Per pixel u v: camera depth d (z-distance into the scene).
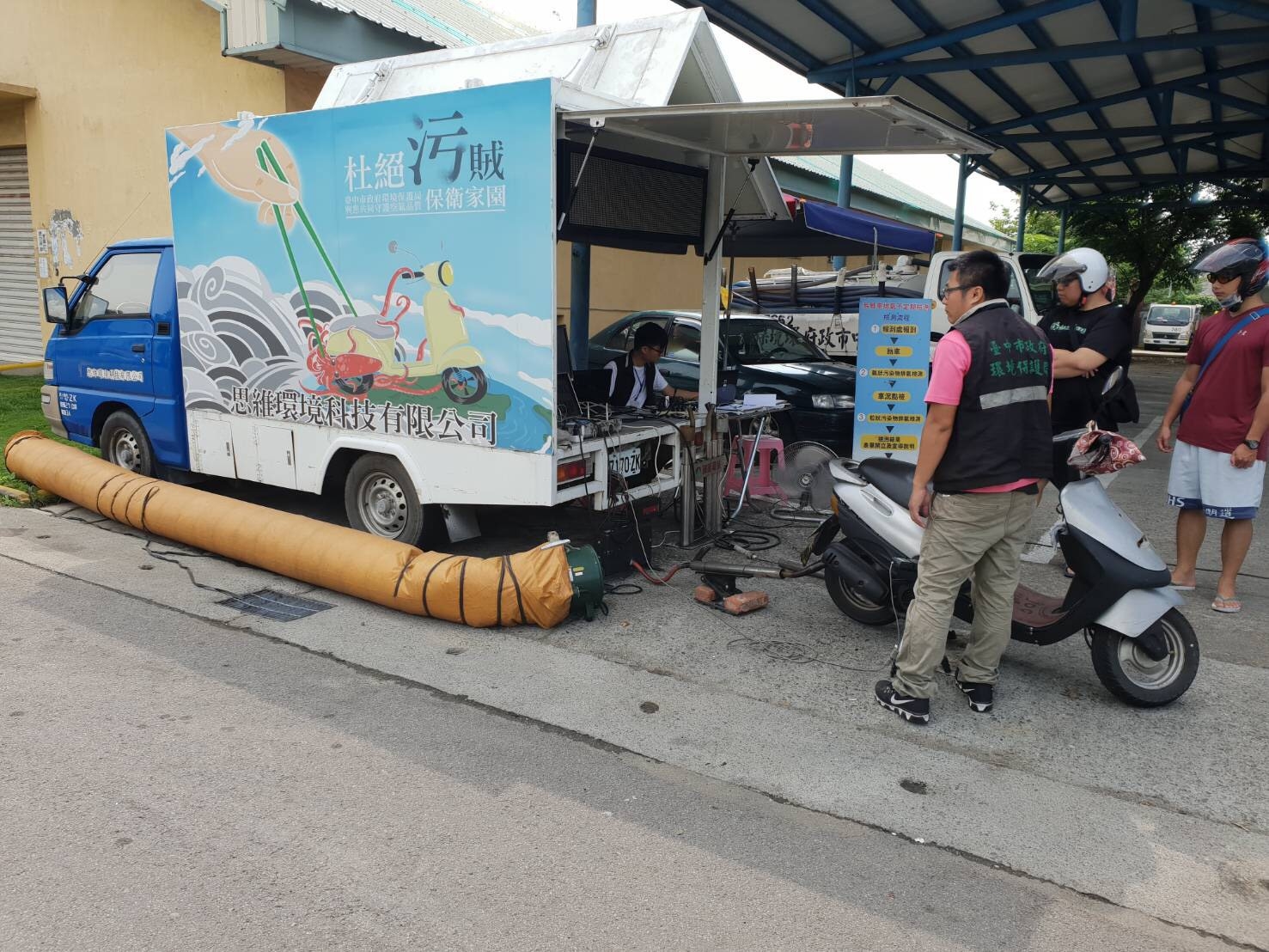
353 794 3.32
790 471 7.51
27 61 12.43
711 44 5.68
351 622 4.98
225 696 4.07
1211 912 2.81
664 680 4.35
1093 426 4.16
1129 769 3.62
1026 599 4.64
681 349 9.79
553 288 4.77
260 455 6.22
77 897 2.72
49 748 3.56
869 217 7.80
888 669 4.52
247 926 2.62
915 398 7.50
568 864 2.95
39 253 13.04
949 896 2.85
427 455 5.39
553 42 5.93
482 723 3.90
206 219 6.18
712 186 6.47
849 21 10.84
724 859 3.00
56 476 6.91
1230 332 5.07
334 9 9.84
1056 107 15.31
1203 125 15.55
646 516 5.88
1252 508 5.13
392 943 2.56
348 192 5.44
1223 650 4.79
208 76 10.91
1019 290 9.13
